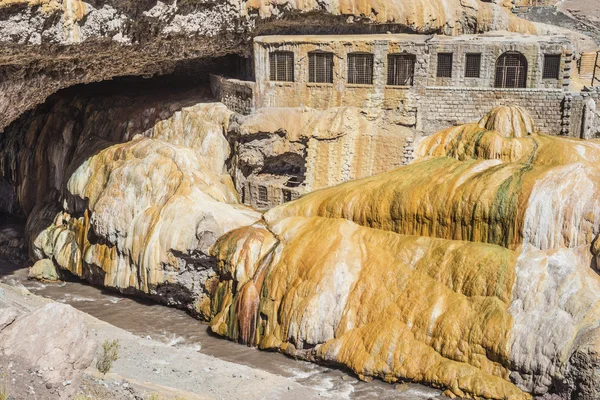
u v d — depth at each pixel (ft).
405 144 154.40
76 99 205.67
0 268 185.16
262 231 146.72
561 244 122.83
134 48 150.00
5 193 220.02
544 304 118.11
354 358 125.80
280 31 176.14
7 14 119.34
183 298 156.04
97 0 133.28
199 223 151.33
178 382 109.60
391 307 127.95
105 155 176.65
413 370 121.19
